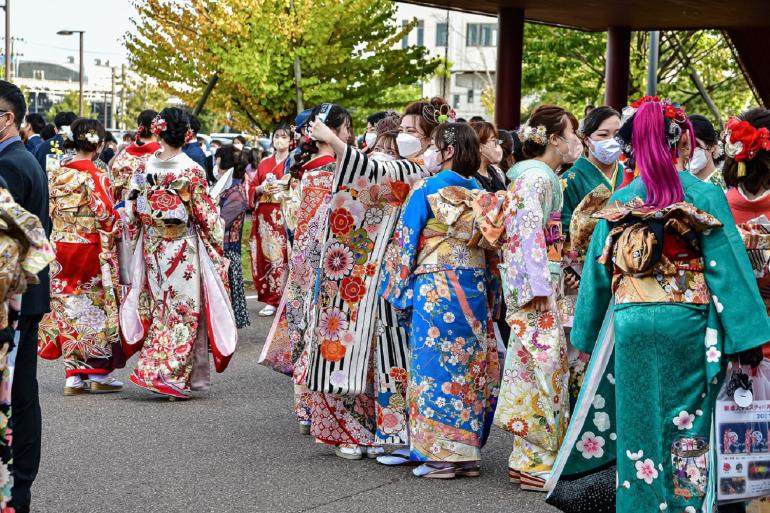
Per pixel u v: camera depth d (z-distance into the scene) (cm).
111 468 543
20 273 353
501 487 518
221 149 1045
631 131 397
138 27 1770
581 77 2330
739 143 397
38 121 1226
